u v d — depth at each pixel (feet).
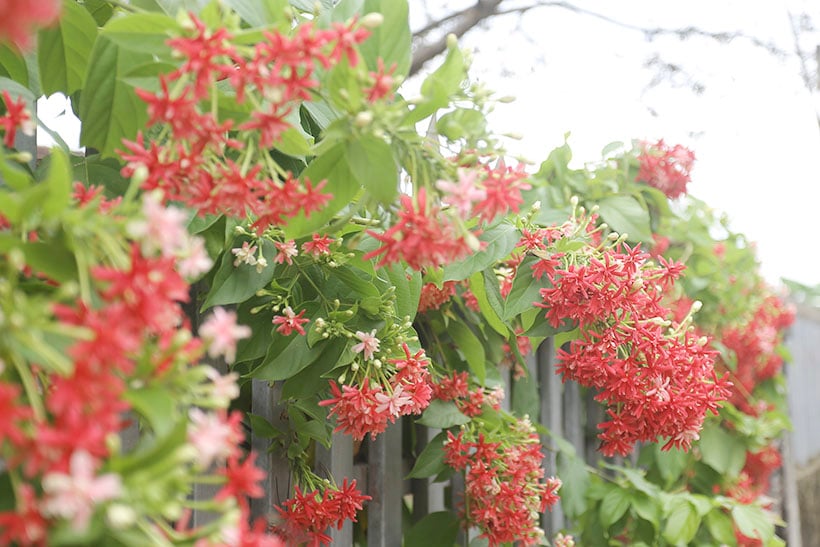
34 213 2.52
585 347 4.90
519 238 4.92
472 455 6.14
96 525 2.13
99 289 2.43
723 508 8.82
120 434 4.42
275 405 5.32
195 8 3.76
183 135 2.91
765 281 11.27
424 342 6.61
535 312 4.92
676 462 8.84
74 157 4.12
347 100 3.20
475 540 6.66
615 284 4.62
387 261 3.33
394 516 6.61
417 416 7.11
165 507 2.23
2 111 3.81
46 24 1.98
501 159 3.79
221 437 2.37
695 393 4.83
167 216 2.32
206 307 4.38
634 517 8.10
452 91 3.81
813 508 17.95
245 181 3.10
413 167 3.36
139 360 2.37
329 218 3.66
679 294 9.20
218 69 2.89
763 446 10.07
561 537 7.11
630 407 4.91
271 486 5.27
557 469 7.84
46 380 2.55
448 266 4.88
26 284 2.74
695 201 9.88
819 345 20.15
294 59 2.90
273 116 2.99
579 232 5.09
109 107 3.60
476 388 6.49
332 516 4.90
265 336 4.77
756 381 11.51
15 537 2.12
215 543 2.34
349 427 4.55
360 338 4.53
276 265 4.79
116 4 3.76
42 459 2.07
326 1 4.62
